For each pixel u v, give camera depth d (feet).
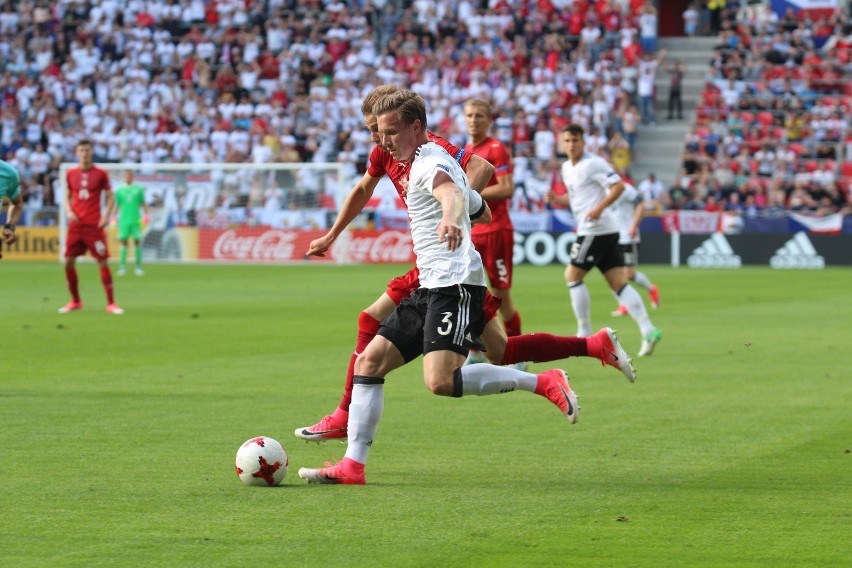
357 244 273.75
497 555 44.16
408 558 43.68
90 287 198.08
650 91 304.30
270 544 45.52
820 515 50.47
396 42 319.88
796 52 306.96
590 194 110.42
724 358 108.58
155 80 317.22
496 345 61.16
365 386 56.80
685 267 261.85
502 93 300.61
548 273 238.68
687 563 43.27
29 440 67.56
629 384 92.12
